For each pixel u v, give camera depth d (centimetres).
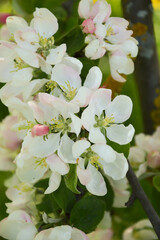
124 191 54
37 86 43
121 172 41
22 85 43
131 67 48
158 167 55
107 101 41
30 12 53
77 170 40
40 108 41
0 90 44
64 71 42
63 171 40
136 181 47
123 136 42
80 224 46
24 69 43
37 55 42
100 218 46
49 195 46
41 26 44
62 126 41
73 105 40
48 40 43
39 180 48
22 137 44
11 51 44
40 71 43
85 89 39
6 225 46
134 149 56
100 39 44
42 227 45
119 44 46
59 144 41
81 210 46
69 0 51
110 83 54
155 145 56
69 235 42
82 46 44
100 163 42
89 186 42
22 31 44
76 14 50
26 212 47
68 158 40
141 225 57
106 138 42
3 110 50
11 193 51
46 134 41
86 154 41
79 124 39
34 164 45
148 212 47
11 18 45
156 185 50
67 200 47
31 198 48
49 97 40
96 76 41
